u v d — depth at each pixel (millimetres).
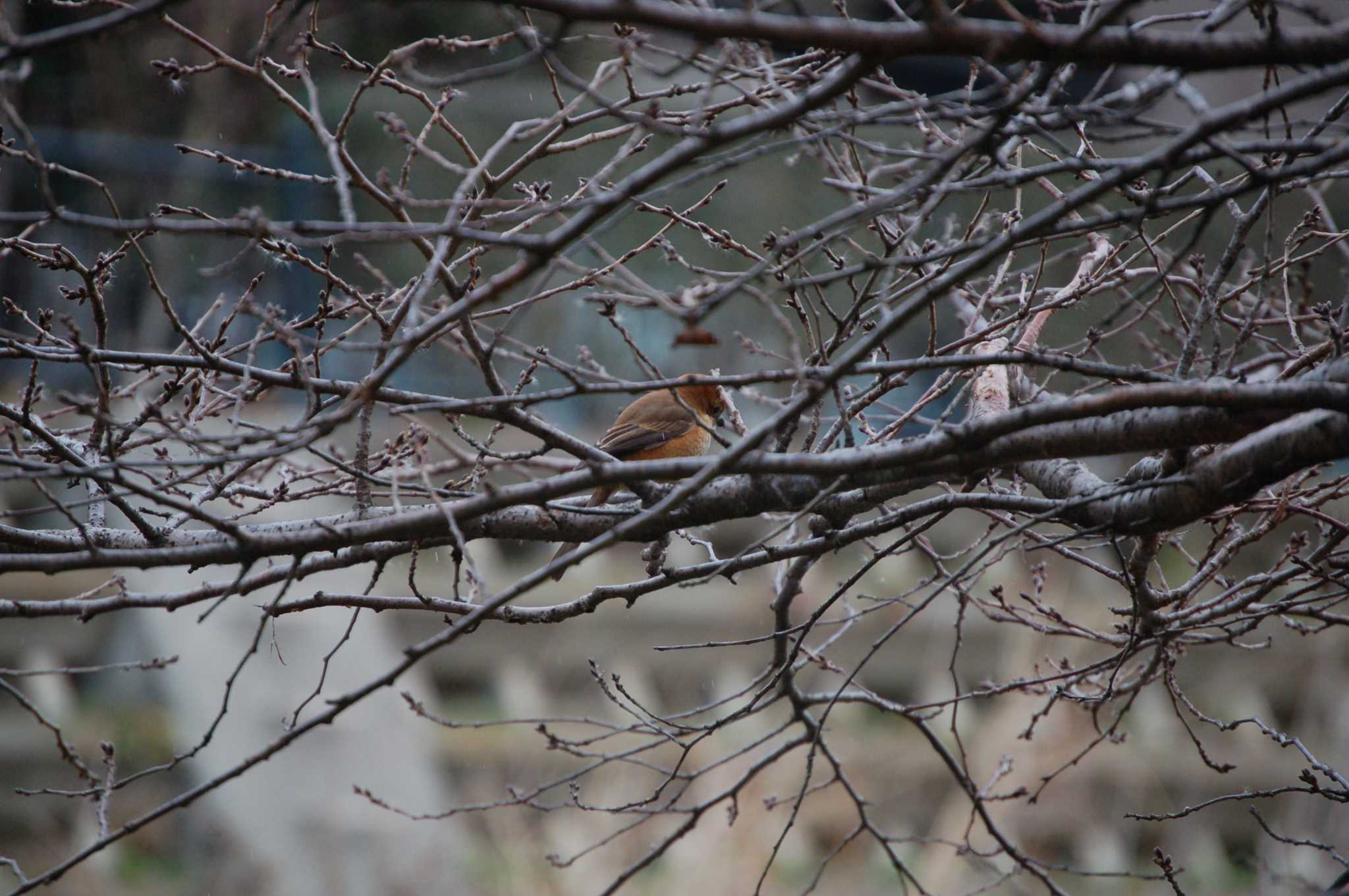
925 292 5816
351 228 5562
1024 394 10039
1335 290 18281
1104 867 18641
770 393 17656
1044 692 9734
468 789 18922
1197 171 7895
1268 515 8883
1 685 7816
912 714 9352
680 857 17359
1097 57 5168
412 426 8195
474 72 5285
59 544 8234
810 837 18438
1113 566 19641
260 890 16766
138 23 5879
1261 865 12398
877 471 6711
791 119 5348
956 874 17844
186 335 7488
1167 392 5996
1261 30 5543
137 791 18297
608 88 15734
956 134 10188
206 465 6129
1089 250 12641
